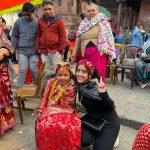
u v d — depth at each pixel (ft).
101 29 14.23
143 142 7.84
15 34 16.12
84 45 14.84
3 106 12.09
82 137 9.78
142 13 57.21
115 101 16.17
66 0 49.37
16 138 12.21
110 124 10.16
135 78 19.86
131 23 65.62
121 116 13.84
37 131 9.62
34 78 16.47
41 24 15.62
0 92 11.88
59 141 9.28
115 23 60.54
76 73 10.23
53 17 15.46
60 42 15.72
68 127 9.27
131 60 20.42
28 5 15.37
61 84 10.56
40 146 9.58
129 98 16.87
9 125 12.64
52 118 9.57
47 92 10.83
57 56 15.88
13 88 16.16
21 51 15.88
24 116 14.56
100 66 14.39
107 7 63.21
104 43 14.10
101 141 9.81
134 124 13.41
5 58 12.07
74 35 30.17
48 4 15.16
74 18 50.47
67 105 10.38
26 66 16.11
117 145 11.71
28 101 16.83
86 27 14.67
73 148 9.37
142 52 20.29
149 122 13.19
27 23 15.70
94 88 10.02
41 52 15.98
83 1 53.42
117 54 21.35
